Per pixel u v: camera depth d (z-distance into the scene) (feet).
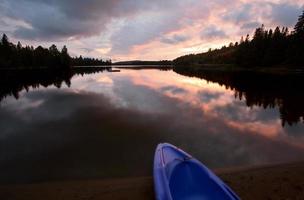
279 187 18.57
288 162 24.72
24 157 27.58
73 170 24.04
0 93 79.20
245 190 18.30
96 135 34.96
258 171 21.90
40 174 23.26
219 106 56.18
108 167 24.58
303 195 17.43
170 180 16.48
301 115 47.16
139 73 210.18
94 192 18.88
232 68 262.67
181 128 38.37
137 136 34.40
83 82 117.60
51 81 124.06
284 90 80.07
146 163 25.45
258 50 231.30
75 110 51.55
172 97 68.69
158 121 42.42
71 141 32.65
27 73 195.21
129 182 20.71
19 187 20.35
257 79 121.70
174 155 21.25
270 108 53.88
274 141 32.76
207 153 28.48
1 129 38.65
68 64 325.21
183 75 172.86
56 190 19.51
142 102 60.80
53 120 43.65
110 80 127.95
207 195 14.98
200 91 81.30
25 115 47.78
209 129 37.99
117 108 53.26
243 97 68.44
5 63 250.78
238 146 30.83
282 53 203.92
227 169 23.38
